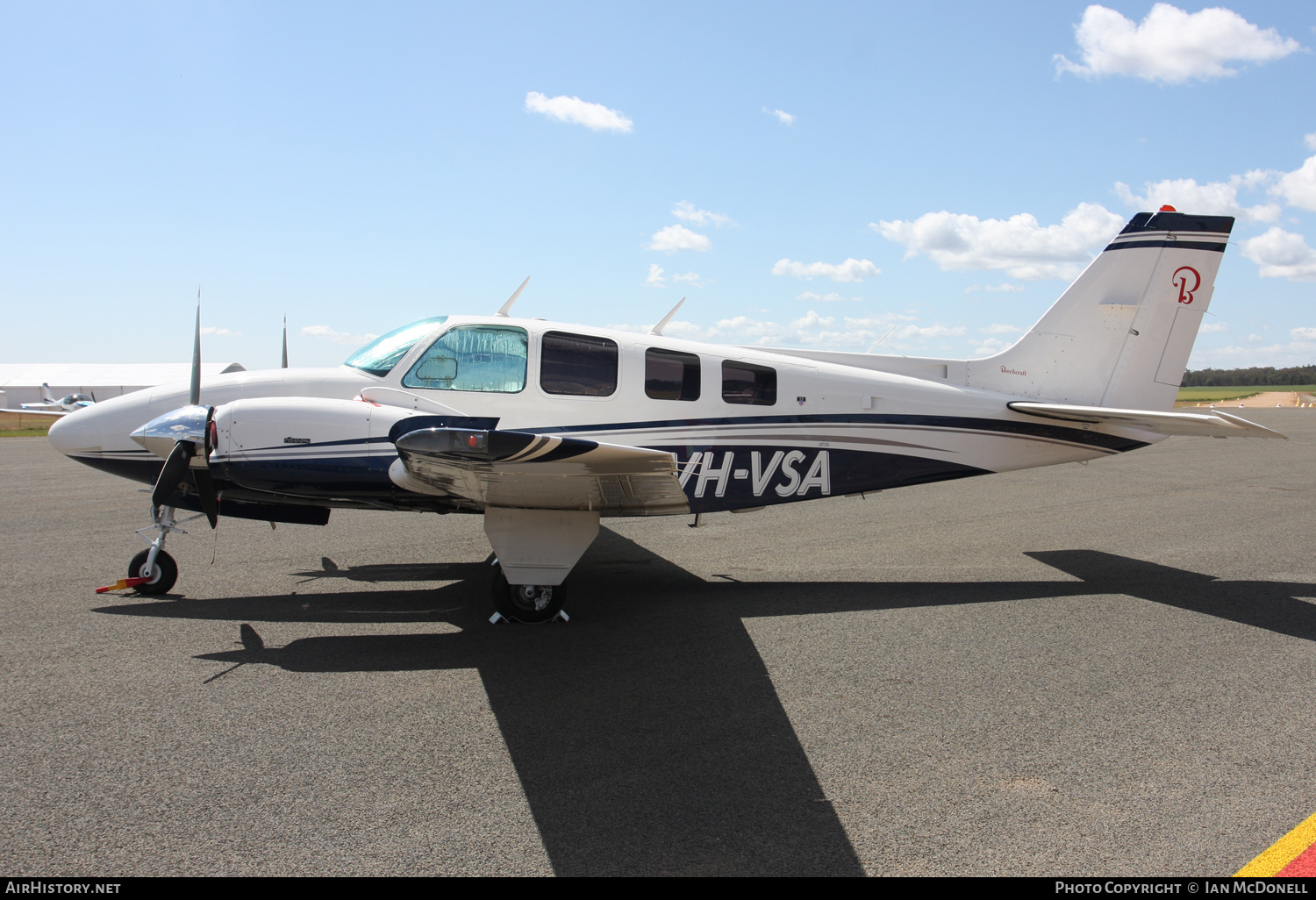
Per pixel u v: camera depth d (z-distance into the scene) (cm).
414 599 539
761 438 588
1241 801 273
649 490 455
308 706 348
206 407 518
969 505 994
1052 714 348
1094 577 616
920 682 388
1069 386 660
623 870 231
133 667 395
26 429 2853
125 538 730
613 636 461
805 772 293
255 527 800
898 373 643
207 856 235
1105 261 657
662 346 574
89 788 274
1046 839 249
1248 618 505
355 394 542
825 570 639
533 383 548
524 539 480
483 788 278
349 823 254
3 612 491
